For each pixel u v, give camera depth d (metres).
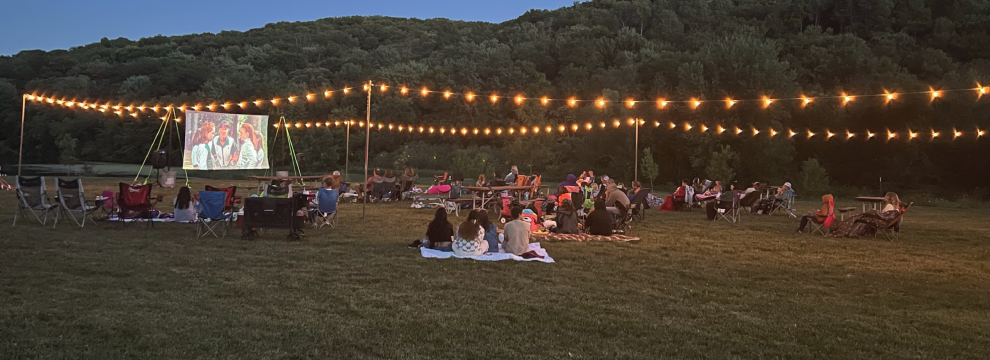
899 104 33.28
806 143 35.00
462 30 88.19
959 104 32.06
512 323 5.78
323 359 4.72
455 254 9.17
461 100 50.25
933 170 33.38
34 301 6.05
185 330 5.30
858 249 10.85
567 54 59.41
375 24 98.25
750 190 16.38
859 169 35.22
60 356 4.62
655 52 55.34
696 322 5.96
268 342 5.07
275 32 88.00
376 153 49.56
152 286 6.85
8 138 53.56
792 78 34.84
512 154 35.19
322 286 7.05
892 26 55.22
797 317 6.22
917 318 6.28
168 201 17.64
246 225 10.29
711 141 33.12
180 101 50.44
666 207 17.95
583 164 40.19
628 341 5.35
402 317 5.87
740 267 8.88
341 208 16.48
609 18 77.88
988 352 5.25
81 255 8.50
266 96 49.62
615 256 9.58
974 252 10.71
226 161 21.28
